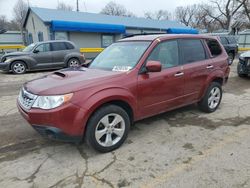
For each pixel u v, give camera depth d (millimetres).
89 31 20438
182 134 4305
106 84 3504
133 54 4203
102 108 3484
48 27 19484
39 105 3238
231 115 5262
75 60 13344
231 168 3223
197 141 4027
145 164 3357
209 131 4422
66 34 20172
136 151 3711
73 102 3211
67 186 2920
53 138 3309
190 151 3695
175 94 4465
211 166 3277
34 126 3316
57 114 3154
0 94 7570
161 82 4141
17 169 3281
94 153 3662
